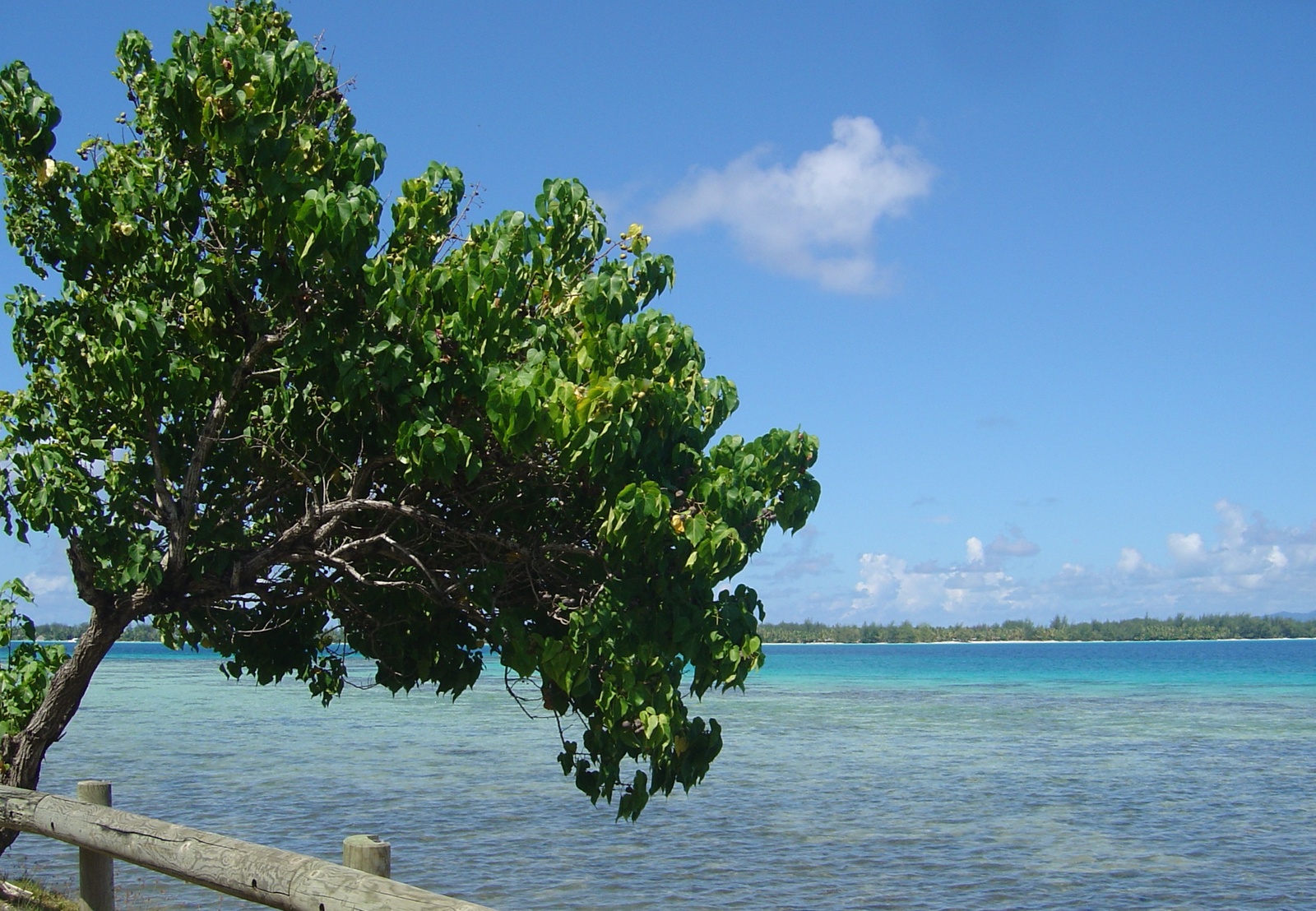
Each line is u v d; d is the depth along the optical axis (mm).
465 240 7609
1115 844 18484
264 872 4426
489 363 6715
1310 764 29703
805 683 84375
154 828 5348
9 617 8633
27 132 7172
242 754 28953
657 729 6719
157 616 8750
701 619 7098
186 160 7477
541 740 33594
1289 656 181375
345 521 8156
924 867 16516
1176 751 33188
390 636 8914
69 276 7465
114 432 8391
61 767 25578
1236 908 14422
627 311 6723
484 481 7531
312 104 7531
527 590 8016
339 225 6414
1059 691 72125
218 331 7645
